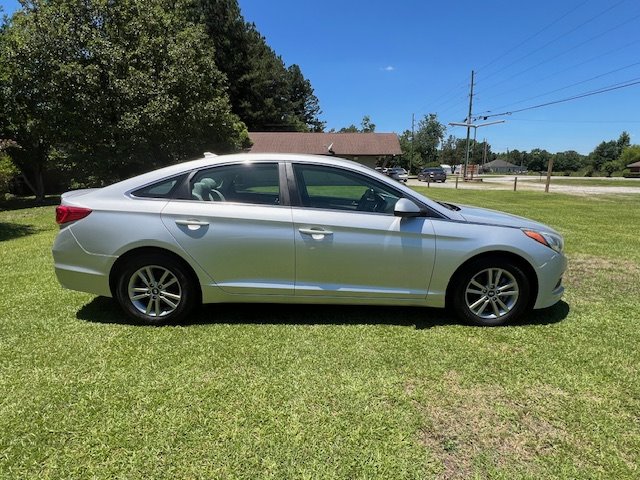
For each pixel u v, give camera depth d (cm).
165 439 232
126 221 368
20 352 327
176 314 378
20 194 2358
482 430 243
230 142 2462
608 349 340
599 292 488
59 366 306
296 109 6956
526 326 384
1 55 1573
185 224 366
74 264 375
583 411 261
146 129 1811
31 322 385
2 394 271
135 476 206
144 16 1902
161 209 369
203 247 367
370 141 4800
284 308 424
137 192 379
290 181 379
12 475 205
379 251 368
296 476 208
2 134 1791
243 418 250
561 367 311
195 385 284
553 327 382
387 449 227
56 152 1908
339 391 279
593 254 684
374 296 376
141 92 1800
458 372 304
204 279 372
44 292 471
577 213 1239
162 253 372
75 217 372
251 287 373
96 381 287
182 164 386
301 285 373
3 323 382
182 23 2188
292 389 281
